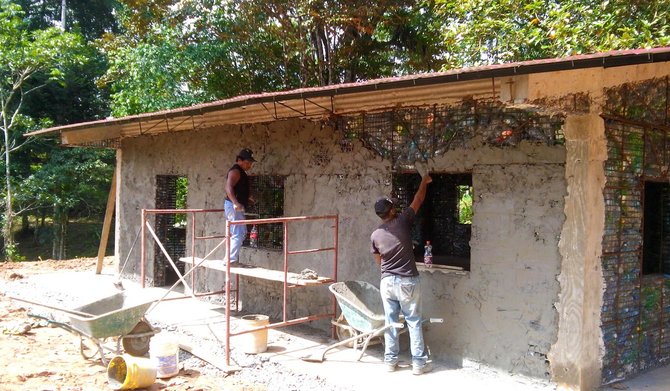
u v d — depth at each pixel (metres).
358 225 6.99
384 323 6.02
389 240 5.79
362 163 6.96
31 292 9.85
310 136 7.62
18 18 18.34
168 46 14.62
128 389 5.22
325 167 7.41
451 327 6.03
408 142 6.46
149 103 14.34
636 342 5.72
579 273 5.09
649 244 6.34
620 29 7.80
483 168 5.80
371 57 16.84
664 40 7.25
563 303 5.19
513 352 5.52
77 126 9.21
